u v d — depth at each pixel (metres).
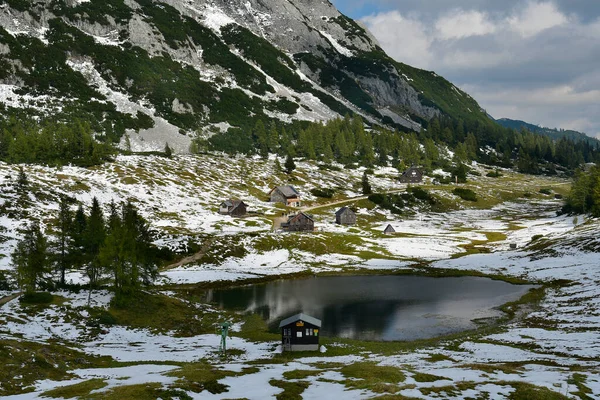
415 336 63.88
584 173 183.12
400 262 122.94
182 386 36.34
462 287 95.00
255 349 58.06
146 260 81.75
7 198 131.00
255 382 39.12
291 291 95.56
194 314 77.12
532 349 53.56
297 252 130.75
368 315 75.81
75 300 71.62
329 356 53.81
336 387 36.91
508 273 104.75
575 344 53.50
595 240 110.25
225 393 35.97
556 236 129.62
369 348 57.81
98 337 60.69
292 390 36.28
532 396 33.25
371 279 106.50
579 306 71.50
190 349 57.97
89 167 189.62
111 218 78.44
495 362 47.84
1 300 68.25
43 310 65.31
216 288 98.75
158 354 54.47
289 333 56.75
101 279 81.81
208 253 123.19
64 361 47.22
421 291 92.75
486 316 73.12
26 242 68.69
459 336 62.66
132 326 67.19
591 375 39.81
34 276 67.81
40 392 36.28
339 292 93.75
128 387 35.50
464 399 33.09
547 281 92.62
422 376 39.50
